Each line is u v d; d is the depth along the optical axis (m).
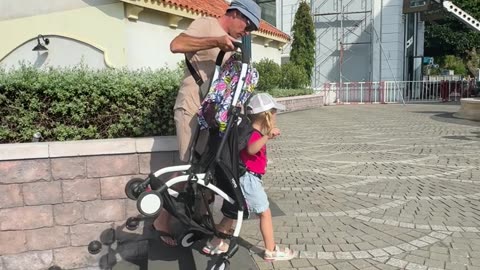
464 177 6.42
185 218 3.13
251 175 3.66
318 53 26.16
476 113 13.82
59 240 3.96
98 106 4.20
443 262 3.69
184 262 3.52
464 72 38.34
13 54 9.01
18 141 4.05
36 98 4.04
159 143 4.05
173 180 3.06
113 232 4.06
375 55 24.62
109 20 8.73
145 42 9.46
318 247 4.03
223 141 3.07
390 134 11.09
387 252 3.90
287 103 18.48
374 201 5.35
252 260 3.59
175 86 4.37
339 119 15.32
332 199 5.47
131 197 3.25
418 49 26.89
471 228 4.42
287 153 8.70
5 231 3.83
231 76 3.18
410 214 4.86
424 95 25.28
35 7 8.88
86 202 3.98
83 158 3.92
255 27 3.35
